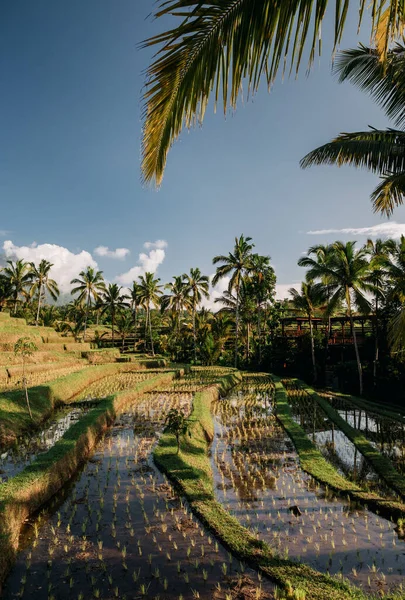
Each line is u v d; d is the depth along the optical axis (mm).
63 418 18922
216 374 36469
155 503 9789
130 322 60094
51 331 43188
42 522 8891
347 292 28438
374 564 7406
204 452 14188
